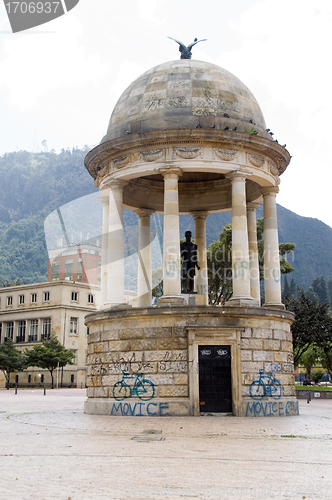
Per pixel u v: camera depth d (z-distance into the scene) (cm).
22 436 1772
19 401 4472
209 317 2717
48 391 7688
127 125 3036
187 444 1571
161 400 2634
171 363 2669
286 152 3192
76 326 9875
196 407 2609
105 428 2034
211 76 3109
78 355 9825
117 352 2781
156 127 2938
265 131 3164
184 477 1068
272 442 1653
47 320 9962
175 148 2908
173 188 2889
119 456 1329
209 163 2903
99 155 3075
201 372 2662
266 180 3142
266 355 2809
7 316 10450
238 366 2681
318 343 6700
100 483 1007
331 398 5747
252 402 2680
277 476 1091
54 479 1042
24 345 10088
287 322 3003
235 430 1983
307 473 1130
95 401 2806
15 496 898
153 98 3042
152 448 1476
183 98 3000
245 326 2770
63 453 1377
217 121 2939
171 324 2709
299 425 2230
